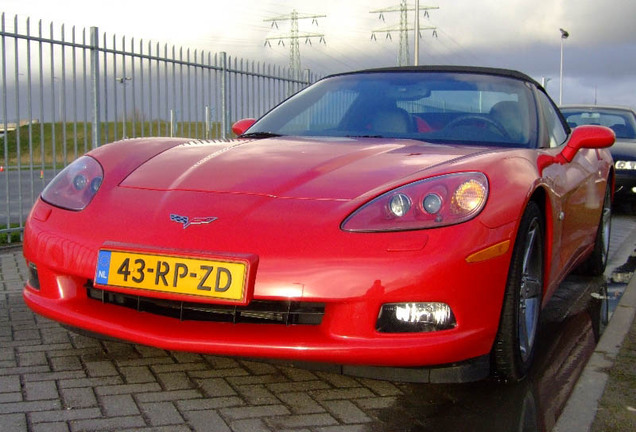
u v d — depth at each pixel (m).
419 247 2.23
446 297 2.24
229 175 2.64
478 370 2.43
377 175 2.53
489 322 2.36
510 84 3.52
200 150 2.99
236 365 2.75
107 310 2.50
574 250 3.71
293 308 2.32
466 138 3.16
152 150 3.02
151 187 2.64
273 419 2.27
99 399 2.39
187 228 2.38
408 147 2.93
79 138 7.62
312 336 2.28
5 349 2.89
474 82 3.54
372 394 2.52
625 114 10.19
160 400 2.39
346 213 2.34
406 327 2.26
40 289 2.64
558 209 3.01
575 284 4.63
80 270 2.46
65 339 3.04
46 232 2.60
